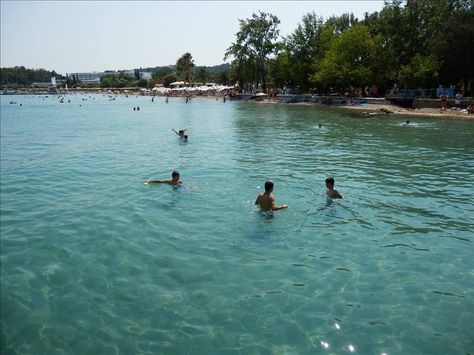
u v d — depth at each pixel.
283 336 6.78
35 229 11.84
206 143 28.16
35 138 32.84
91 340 6.90
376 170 18.56
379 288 8.23
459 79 53.72
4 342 6.98
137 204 13.69
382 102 56.28
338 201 13.68
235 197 14.12
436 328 6.95
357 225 11.59
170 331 7.00
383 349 6.43
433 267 9.12
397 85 63.47
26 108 82.00
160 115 56.22
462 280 8.55
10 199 14.98
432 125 35.75
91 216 12.73
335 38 69.00
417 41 59.38
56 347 6.79
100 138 32.16
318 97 69.31
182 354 6.45
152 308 7.68
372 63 61.78
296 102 74.88
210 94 125.81
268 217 12.14
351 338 6.70
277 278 8.66
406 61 60.09
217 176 17.48
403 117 43.03
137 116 55.34
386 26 61.97
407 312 7.40
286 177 17.19
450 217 12.25
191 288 8.32
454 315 7.30
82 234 11.32
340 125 37.44
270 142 28.06
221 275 8.81
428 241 10.52
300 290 8.18
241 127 38.22
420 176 17.38
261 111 58.78
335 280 8.56
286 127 37.34
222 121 44.97
